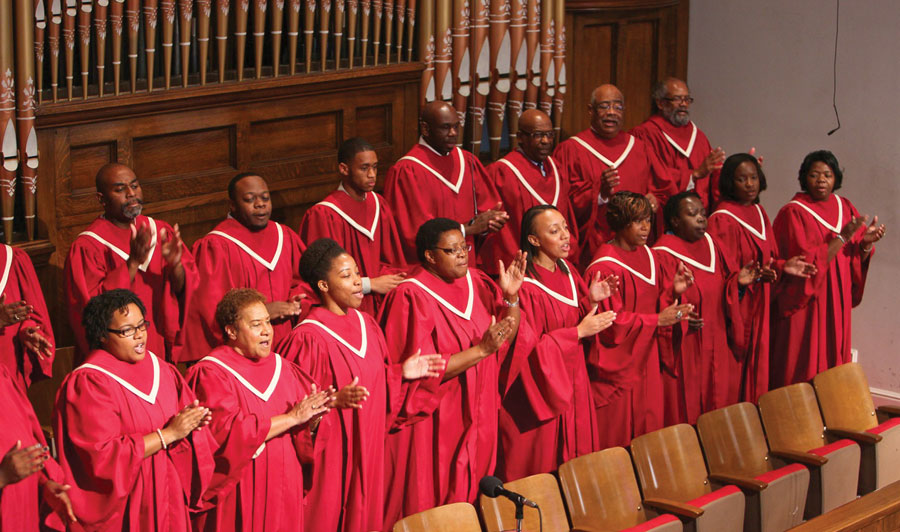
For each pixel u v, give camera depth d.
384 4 7.07
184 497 4.41
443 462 5.37
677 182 7.58
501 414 5.75
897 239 8.12
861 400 6.65
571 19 8.28
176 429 4.21
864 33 8.11
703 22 8.98
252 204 5.69
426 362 5.11
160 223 5.61
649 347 6.00
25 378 5.18
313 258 4.95
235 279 5.67
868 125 8.17
